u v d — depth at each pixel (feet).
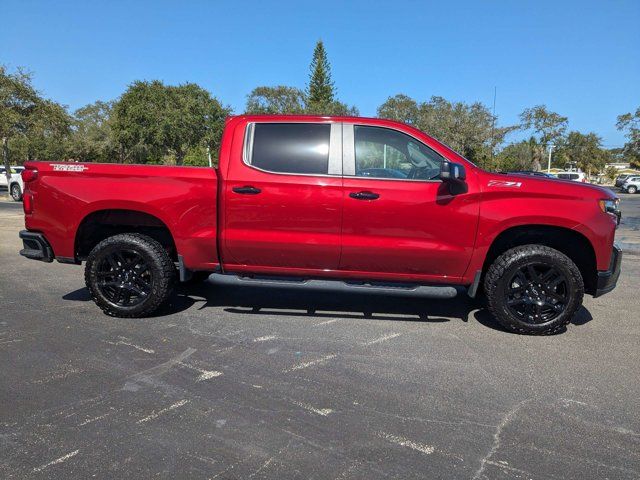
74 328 15.46
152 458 8.75
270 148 15.61
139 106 127.65
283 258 15.83
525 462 8.84
